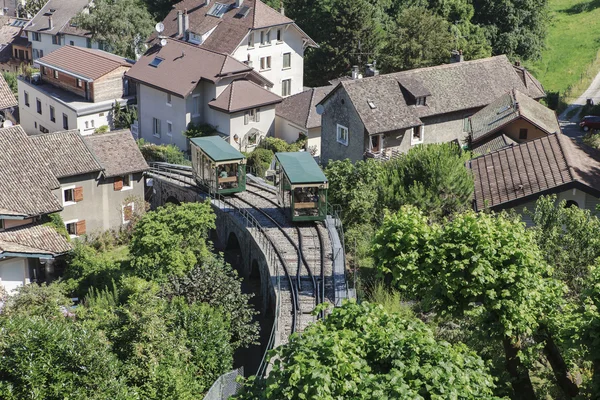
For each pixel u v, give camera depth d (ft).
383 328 86.22
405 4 429.79
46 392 117.29
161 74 329.11
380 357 83.71
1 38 485.15
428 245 108.06
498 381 104.06
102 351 121.60
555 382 104.88
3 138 222.89
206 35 357.20
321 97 322.34
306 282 168.55
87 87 344.49
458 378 80.18
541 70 426.51
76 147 237.25
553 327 103.60
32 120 368.07
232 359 145.69
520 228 109.40
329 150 274.36
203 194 237.04
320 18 424.05
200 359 138.92
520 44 419.33
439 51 352.08
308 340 82.02
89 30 402.93
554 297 104.58
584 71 416.87
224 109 310.65
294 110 322.55
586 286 113.29
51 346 119.24
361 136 258.37
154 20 431.02
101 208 240.73
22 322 123.44
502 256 103.71
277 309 152.66
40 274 209.15
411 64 350.84
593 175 170.60
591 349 93.66
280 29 356.59
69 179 232.12
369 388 77.46
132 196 247.09
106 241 232.73
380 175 197.57
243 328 157.89
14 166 218.18
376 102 262.88
